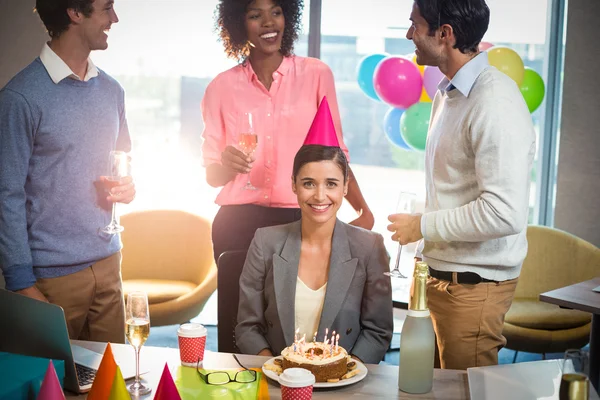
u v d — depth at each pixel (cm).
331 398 152
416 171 452
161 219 408
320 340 196
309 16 441
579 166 439
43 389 129
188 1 439
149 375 164
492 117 189
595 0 428
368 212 269
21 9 424
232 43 273
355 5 441
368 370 170
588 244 371
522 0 443
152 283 395
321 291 200
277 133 272
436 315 213
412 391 156
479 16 196
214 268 379
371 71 418
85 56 227
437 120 212
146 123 451
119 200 228
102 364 143
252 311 204
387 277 201
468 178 201
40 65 222
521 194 189
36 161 222
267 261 204
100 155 233
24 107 215
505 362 407
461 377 166
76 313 235
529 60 450
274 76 270
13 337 157
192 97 449
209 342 429
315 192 193
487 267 203
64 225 227
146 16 441
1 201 216
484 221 190
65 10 216
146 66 445
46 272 228
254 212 275
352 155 455
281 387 146
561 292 260
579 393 122
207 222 403
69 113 223
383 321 200
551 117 454
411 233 203
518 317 341
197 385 157
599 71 432
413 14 206
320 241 201
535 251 378
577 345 338
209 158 280
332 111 278
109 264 241
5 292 154
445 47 202
